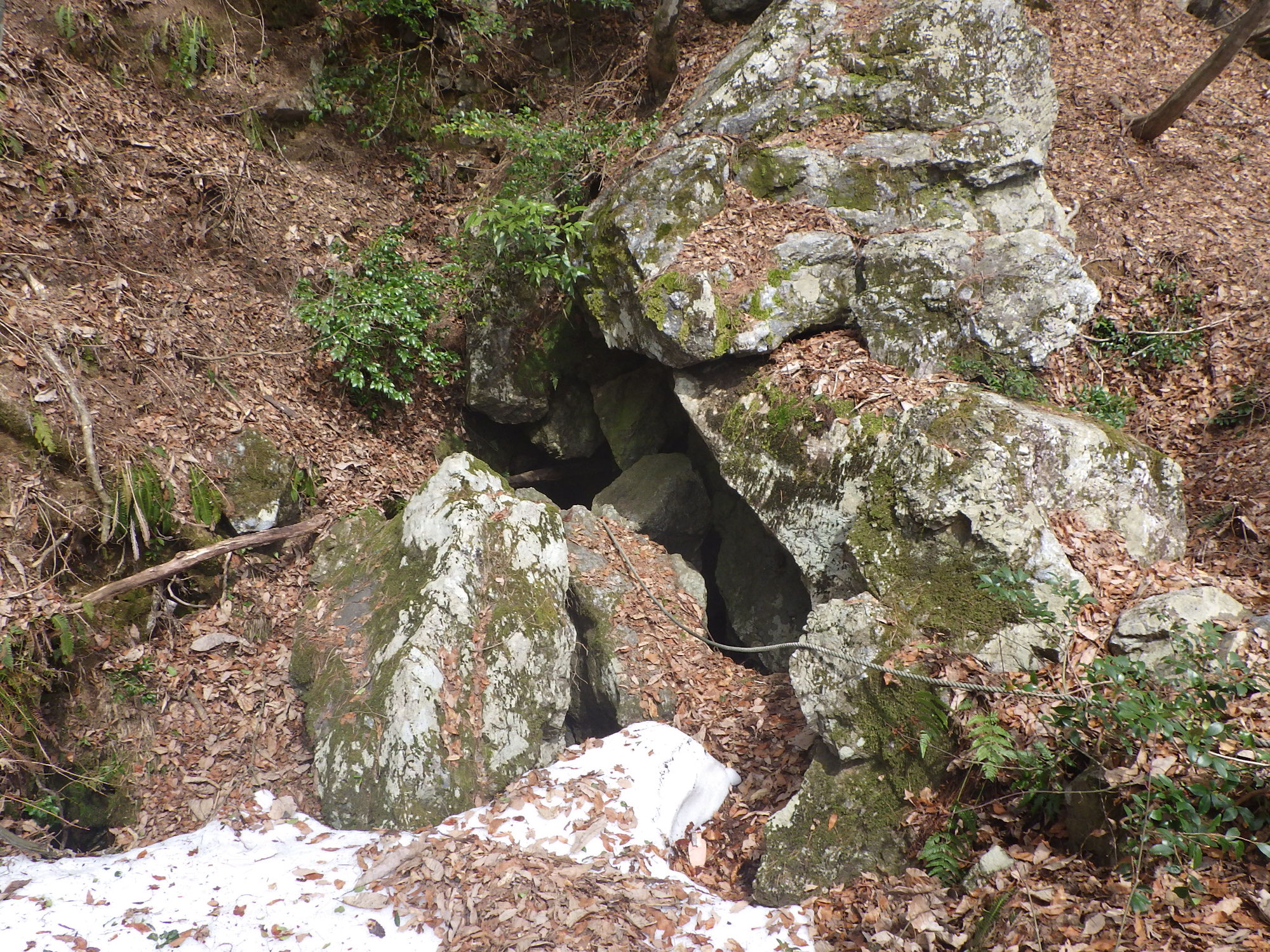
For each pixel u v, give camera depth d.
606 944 3.99
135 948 3.91
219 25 9.42
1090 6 12.22
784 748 5.68
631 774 5.12
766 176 7.55
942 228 7.34
